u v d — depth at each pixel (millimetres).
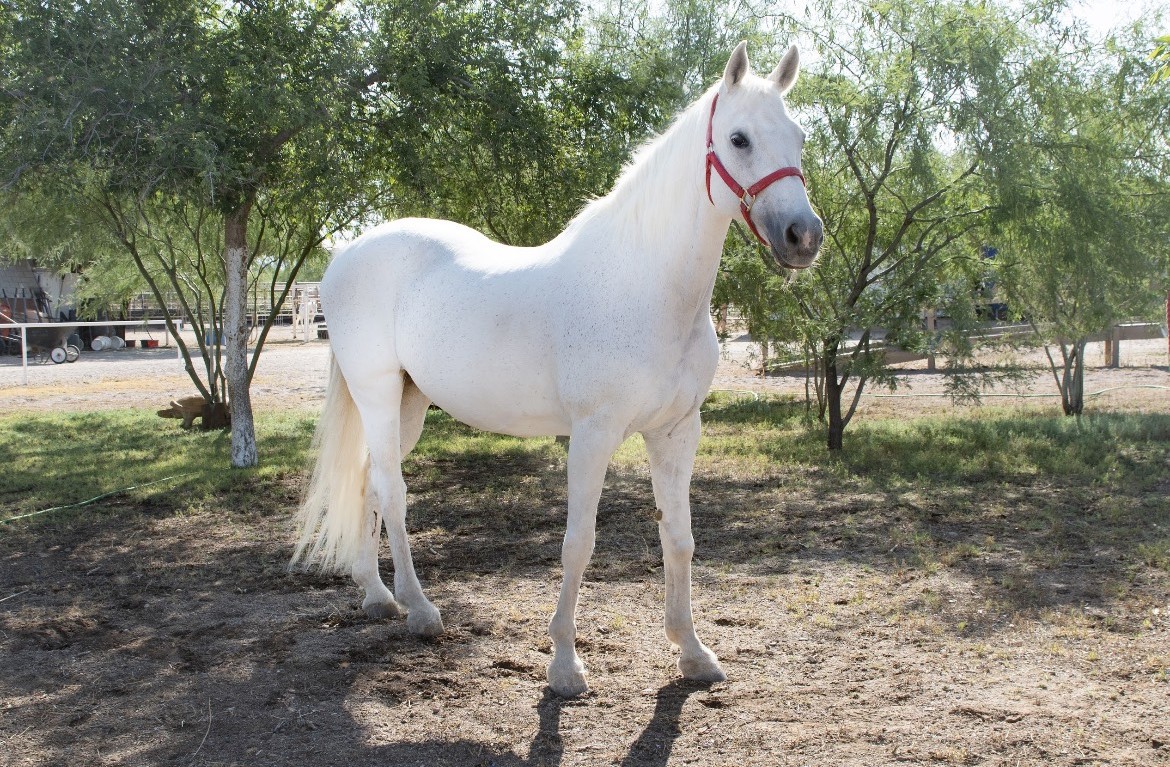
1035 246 7699
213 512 6000
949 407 10898
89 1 5832
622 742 2734
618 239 2971
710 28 9273
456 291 3393
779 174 2570
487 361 3240
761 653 3436
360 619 3877
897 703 2979
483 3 7359
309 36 6691
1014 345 9070
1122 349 17453
